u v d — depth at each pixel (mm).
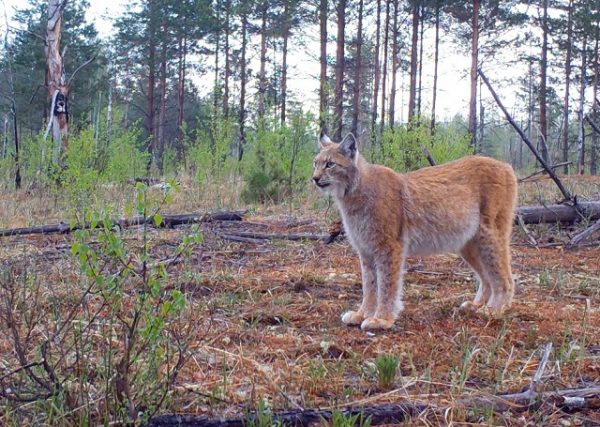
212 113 17922
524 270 7512
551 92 37156
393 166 13805
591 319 5613
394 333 5348
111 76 38156
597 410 3807
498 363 4555
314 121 13570
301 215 11109
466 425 3629
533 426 3617
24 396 3557
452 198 5910
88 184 11203
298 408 3729
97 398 3502
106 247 3521
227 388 4066
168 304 3369
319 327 5492
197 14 32781
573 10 33156
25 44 32281
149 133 34062
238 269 7277
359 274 7219
